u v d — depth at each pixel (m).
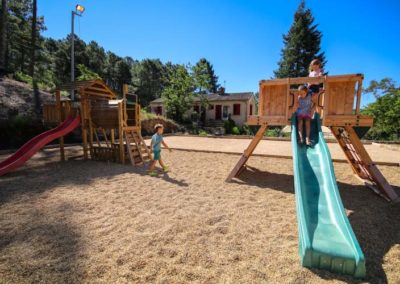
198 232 2.96
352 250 2.27
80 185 5.03
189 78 26.09
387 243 2.73
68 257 2.40
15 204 3.89
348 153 5.63
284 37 36.81
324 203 3.06
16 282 2.04
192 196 4.34
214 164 7.30
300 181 3.19
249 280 2.09
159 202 4.02
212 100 28.16
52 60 43.62
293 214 3.54
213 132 24.33
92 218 3.35
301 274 2.17
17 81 14.41
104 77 53.41
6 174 6.01
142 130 17.08
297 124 4.55
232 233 2.94
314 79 4.50
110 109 7.62
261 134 5.13
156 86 55.47
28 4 30.20
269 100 5.02
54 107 8.20
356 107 4.34
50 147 11.02
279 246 2.65
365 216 3.49
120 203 3.96
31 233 2.90
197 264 2.31
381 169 6.42
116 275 2.14
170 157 8.59
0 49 15.48
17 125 10.66
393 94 17.31
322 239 2.47
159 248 2.59
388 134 16.83
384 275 2.17
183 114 26.86
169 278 2.11
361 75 4.19
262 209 3.73
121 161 7.53
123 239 2.77
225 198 4.24
